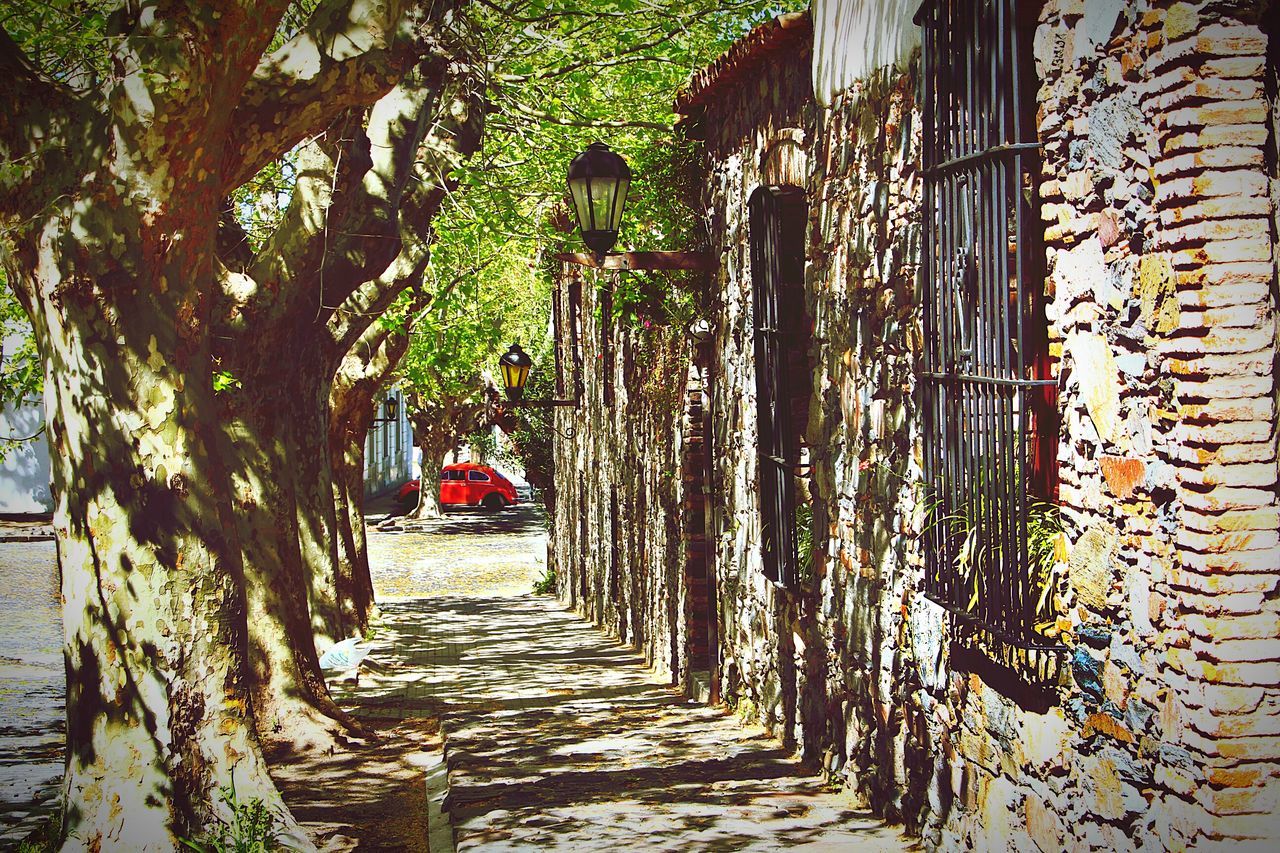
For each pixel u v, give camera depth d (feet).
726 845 19.51
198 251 20.21
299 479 49.26
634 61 42.16
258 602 31.24
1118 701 13.73
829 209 24.56
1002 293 15.55
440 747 31.40
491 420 91.04
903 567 20.53
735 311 32.65
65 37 28.45
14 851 21.63
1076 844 14.65
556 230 53.26
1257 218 12.06
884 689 21.45
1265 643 12.03
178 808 19.79
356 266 32.04
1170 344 12.53
